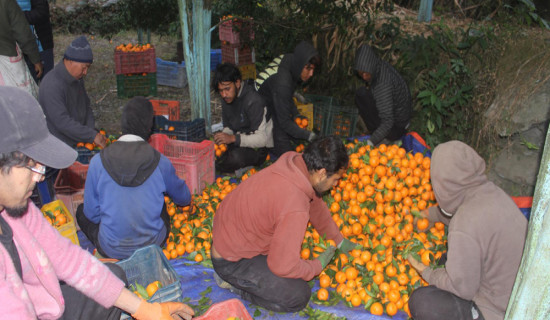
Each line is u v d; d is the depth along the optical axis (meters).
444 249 3.94
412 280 3.66
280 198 3.08
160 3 9.08
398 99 5.59
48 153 1.90
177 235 4.38
